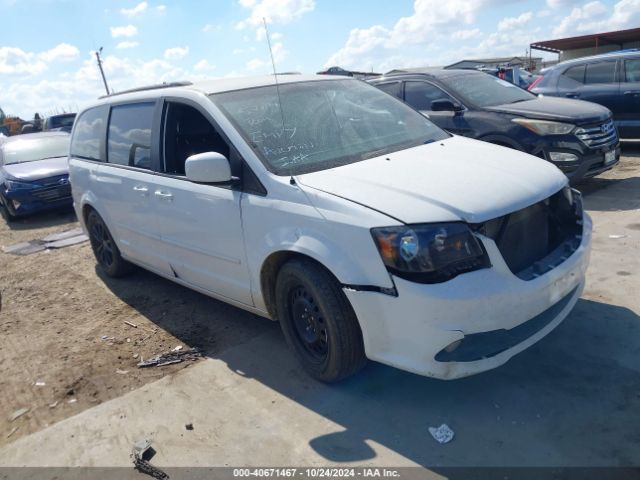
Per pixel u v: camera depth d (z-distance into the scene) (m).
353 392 3.29
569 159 6.43
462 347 2.77
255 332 4.21
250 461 2.83
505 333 2.81
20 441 3.23
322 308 3.10
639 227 5.46
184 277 4.39
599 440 2.69
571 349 3.46
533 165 3.48
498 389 3.16
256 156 3.47
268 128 3.70
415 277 2.71
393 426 2.96
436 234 2.72
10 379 3.98
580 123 6.43
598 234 5.40
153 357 4.03
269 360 3.77
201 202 3.80
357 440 2.88
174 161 4.27
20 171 9.80
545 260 3.11
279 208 3.24
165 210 4.20
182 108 4.25
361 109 4.24
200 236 3.92
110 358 4.10
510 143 6.62
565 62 10.10
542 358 3.40
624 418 2.82
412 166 3.34
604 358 3.34
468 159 3.49
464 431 2.86
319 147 3.67
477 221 2.78
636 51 9.34
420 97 7.57
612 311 3.86
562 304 3.23
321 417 3.10
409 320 2.75
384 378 3.40
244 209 3.46
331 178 3.23
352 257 2.89
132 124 4.77
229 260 3.72
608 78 9.45
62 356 4.23
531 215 3.08
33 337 4.66
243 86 4.07
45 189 9.51
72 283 5.95
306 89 4.21
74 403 3.56
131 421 3.27
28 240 8.36
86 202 5.47
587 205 6.49
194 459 2.89
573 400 3.00
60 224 9.25
